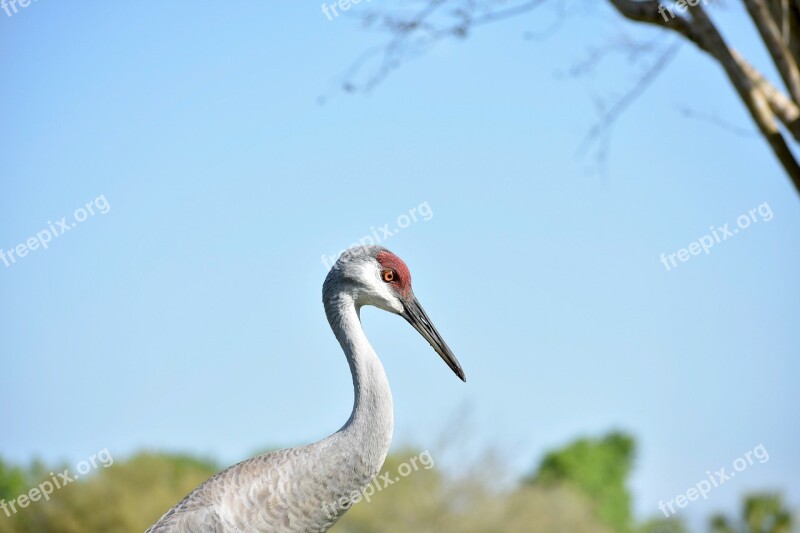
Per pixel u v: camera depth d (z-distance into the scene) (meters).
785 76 9.47
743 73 9.56
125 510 23.84
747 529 20.23
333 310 7.35
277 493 6.82
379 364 7.20
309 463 6.91
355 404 7.14
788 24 9.53
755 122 9.63
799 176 9.59
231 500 6.75
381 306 7.47
